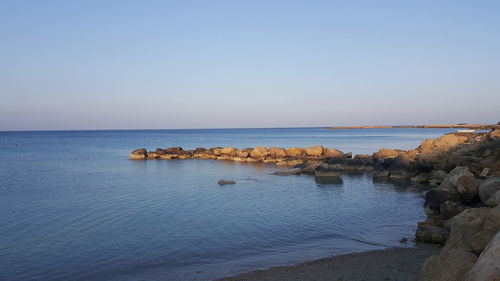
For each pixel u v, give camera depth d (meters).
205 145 121.81
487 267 9.05
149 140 160.12
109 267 16.84
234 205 29.80
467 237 12.88
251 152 71.81
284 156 68.75
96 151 97.00
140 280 15.34
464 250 11.68
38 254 18.53
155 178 46.53
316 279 14.72
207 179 45.41
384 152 54.22
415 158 45.03
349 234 21.70
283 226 23.47
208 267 16.69
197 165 62.84
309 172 50.19
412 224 23.78
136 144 130.12
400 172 44.38
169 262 17.41
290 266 16.45
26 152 93.31
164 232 22.23
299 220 24.94
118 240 20.70
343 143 119.38
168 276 15.70
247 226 23.47
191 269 16.48
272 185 40.25
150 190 37.19
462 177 25.47
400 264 16.12
